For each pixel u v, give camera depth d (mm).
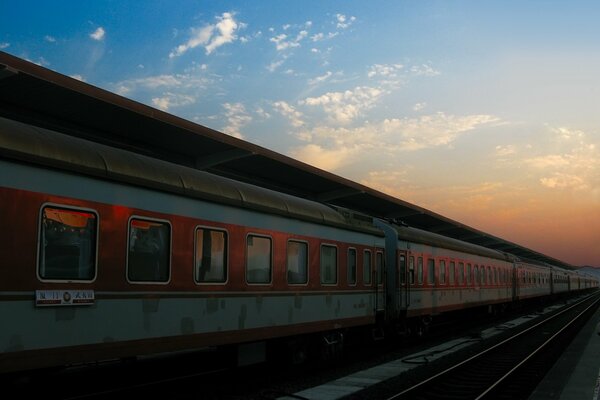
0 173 5973
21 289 6059
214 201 9109
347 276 13305
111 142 10383
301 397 9141
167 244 8133
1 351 5820
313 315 11766
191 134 10422
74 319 6637
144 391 9000
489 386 10750
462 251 23156
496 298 28969
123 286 7324
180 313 8258
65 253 6590
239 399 8898
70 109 9031
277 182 14898
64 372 8586
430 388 10258
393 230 16375
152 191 7922
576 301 60875
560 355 15570
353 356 14500
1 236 5914
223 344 9117
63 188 6637
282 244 10883
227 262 9328
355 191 16109
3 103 8680
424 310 18188
